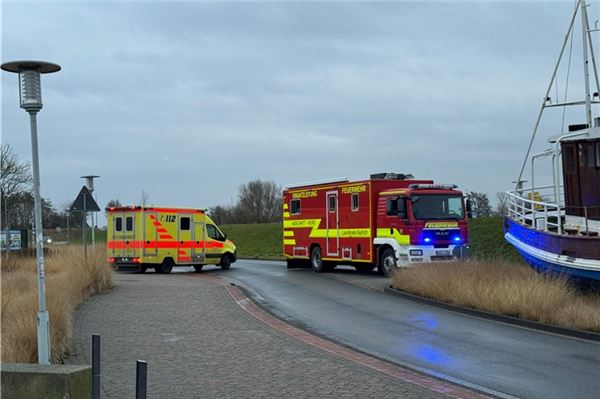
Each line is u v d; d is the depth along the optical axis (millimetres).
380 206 21047
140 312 12953
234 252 29125
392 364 8430
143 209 25875
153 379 7547
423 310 13945
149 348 9375
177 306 13883
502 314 12641
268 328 11148
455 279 15031
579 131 15711
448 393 6875
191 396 6793
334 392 6883
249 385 7215
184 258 26922
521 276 14602
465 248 20281
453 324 12047
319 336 10734
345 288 18297
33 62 7195
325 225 23719
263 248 47031
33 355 8000
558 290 12930
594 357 9070
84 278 16234
